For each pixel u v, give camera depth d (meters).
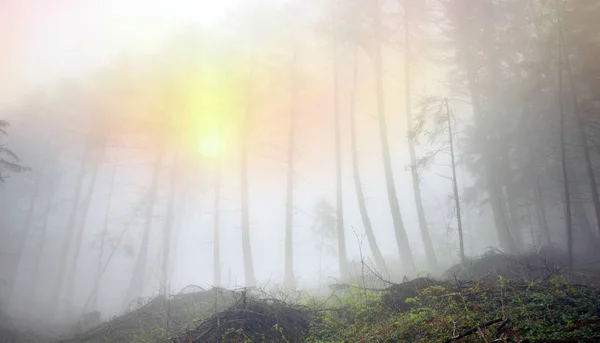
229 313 9.96
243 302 10.50
